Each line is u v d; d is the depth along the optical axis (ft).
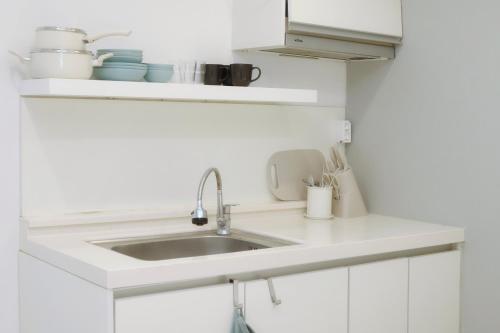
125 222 8.53
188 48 9.16
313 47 8.97
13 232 7.96
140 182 8.80
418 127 9.75
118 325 6.26
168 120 8.98
